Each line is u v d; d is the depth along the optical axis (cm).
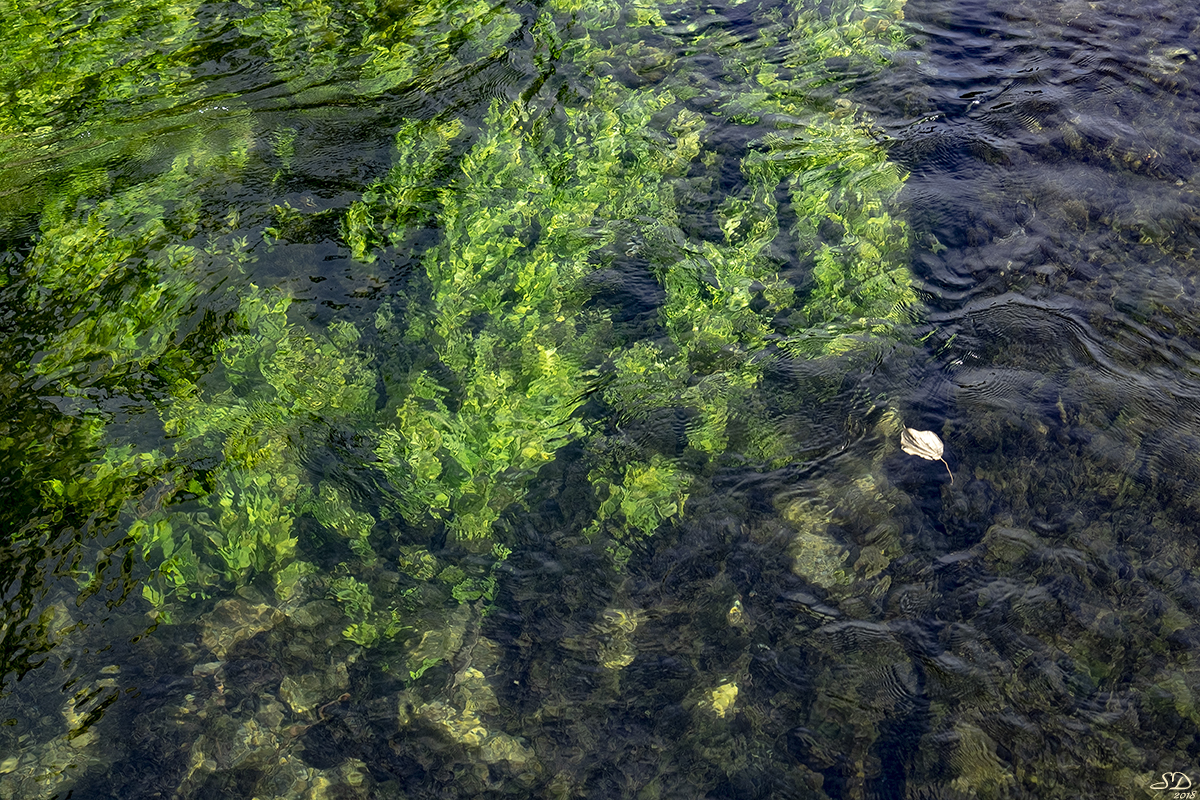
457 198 316
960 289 298
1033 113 330
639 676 256
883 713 252
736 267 302
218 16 362
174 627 261
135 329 295
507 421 280
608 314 295
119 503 272
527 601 263
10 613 262
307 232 311
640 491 272
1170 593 260
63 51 352
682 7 363
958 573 263
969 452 276
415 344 292
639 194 315
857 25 355
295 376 287
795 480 273
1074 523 267
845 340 290
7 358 292
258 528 269
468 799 247
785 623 260
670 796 247
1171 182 314
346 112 336
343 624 261
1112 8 358
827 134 327
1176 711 249
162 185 321
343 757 250
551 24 358
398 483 274
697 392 283
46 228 312
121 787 248
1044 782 246
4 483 274
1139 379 284
